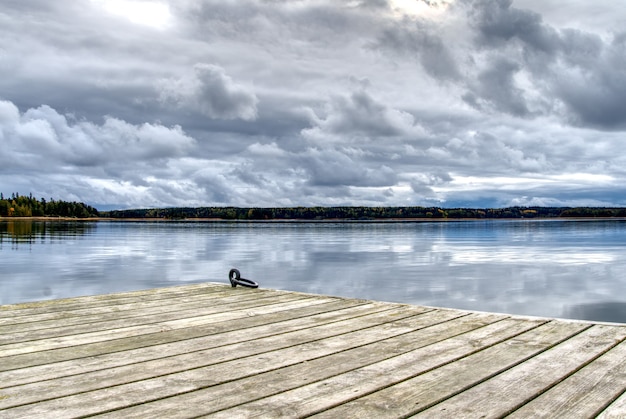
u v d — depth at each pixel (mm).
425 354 3367
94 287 13562
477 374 2943
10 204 118438
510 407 2453
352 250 26609
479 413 2393
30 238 39000
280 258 21922
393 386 2770
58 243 32750
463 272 16641
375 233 51094
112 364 3229
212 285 6719
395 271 16953
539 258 21609
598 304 10906
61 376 2990
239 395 2662
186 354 3443
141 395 2672
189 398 2627
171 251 25922
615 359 3189
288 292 6121
